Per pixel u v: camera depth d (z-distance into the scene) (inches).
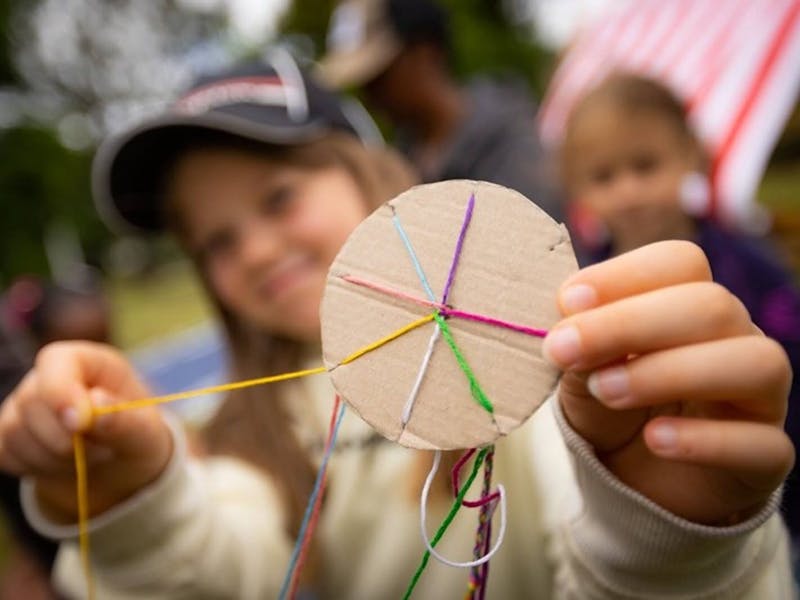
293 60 47.8
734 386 16.4
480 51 382.3
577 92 73.0
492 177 62.6
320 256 41.0
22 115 408.5
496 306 17.1
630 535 20.2
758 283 49.9
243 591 29.9
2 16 429.7
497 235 17.4
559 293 16.8
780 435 17.5
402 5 72.4
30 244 377.7
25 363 49.7
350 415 37.8
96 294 72.9
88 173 432.5
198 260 44.6
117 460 24.7
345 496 36.1
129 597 26.7
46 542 42.6
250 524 33.1
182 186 42.3
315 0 410.0
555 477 30.9
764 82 58.4
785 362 16.8
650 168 54.2
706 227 55.1
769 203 150.4
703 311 16.3
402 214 17.7
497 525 33.3
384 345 17.2
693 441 17.3
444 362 16.9
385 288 17.4
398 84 73.2
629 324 16.0
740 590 20.9
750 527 19.2
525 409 16.6
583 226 60.0
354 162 45.0
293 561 20.3
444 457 30.9
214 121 39.6
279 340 41.0
